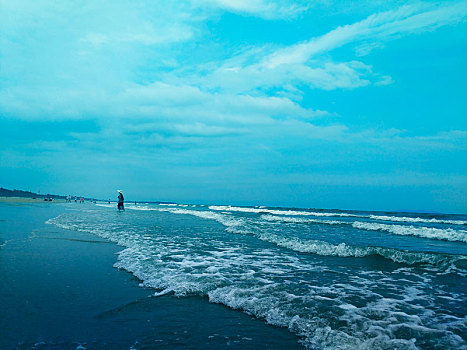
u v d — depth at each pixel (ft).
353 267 26.08
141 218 79.20
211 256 29.53
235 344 11.99
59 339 11.92
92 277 20.92
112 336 12.41
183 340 12.25
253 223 67.67
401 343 11.98
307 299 17.26
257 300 16.87
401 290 19.62
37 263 24.23
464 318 14.80
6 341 11.59
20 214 77.25
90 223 59.93
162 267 24.25
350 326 13.61
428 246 38.88
